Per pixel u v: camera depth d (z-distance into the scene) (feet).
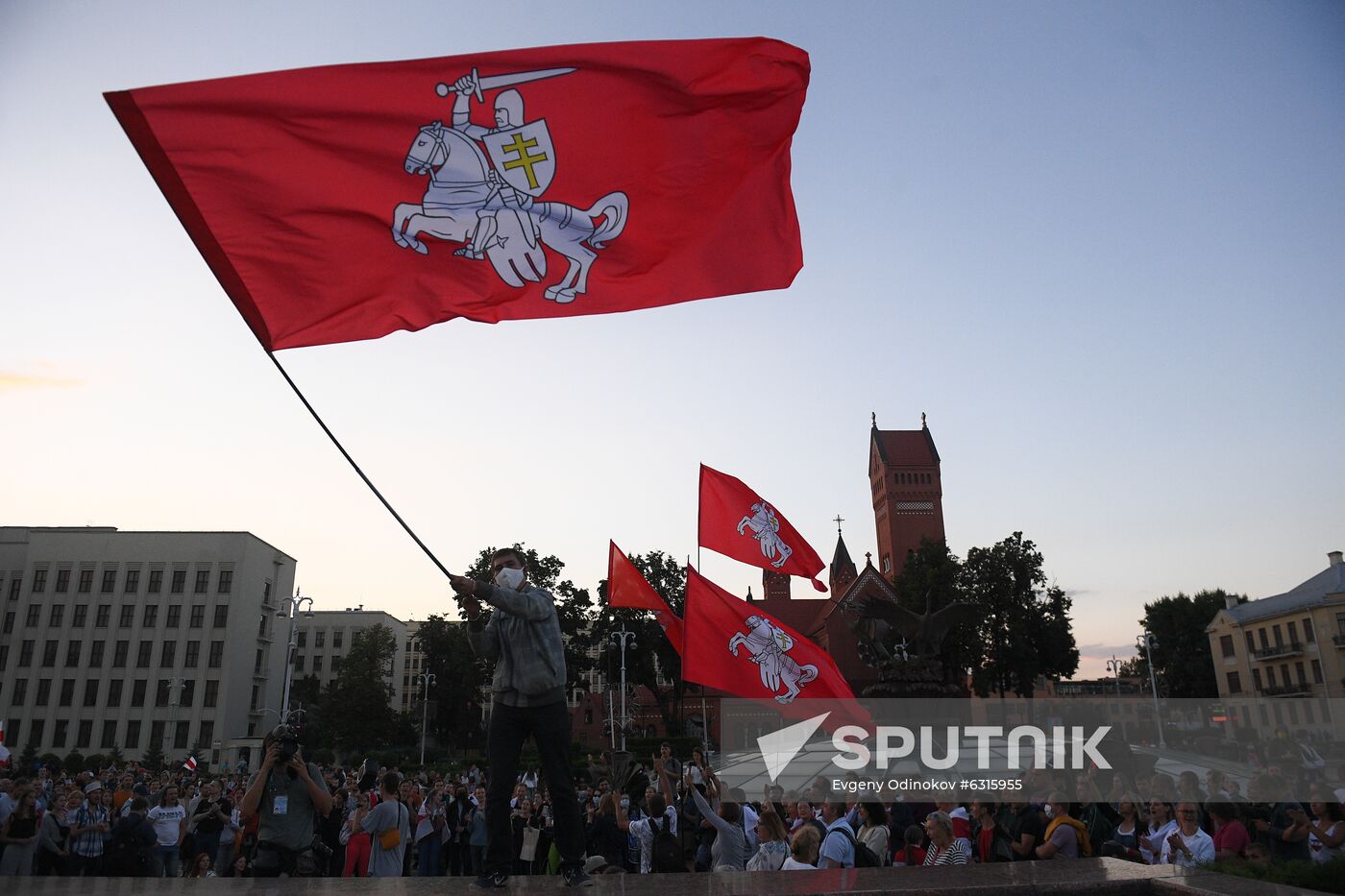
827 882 18.38
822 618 320.29
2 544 304.30
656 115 20.98
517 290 20.11
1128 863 21.49
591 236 20.53
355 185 19.35
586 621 285.43
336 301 19.03
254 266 18.71
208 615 292.20
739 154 21.13
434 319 19.57
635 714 334.03
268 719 316.19
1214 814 36.17
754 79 20.98
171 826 58.85
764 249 21.18
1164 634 337.52
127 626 291.17
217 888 16.87
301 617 448.24
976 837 41.78
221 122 18.76
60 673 286.87
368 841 50.21
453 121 20.07
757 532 47.93
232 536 299.58
